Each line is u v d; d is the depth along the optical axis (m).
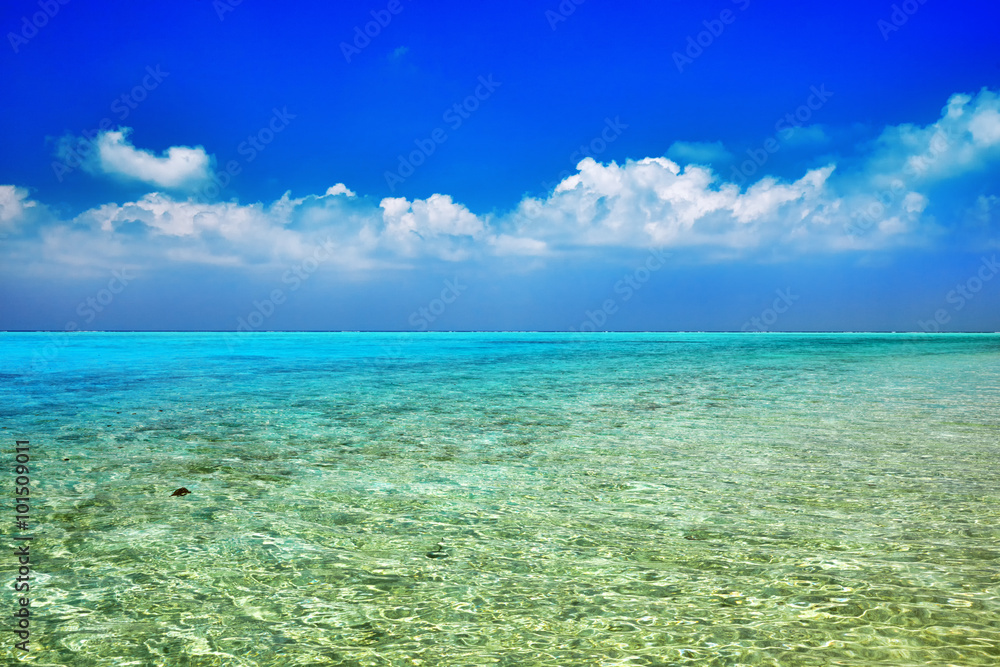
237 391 16.22
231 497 5.98
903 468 7.31
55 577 3.88
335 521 5.21
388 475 7.01
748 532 4.91
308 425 10.68
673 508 5.65
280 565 4.13
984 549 4.46
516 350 47.50
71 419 11.15
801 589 3.71
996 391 16.31
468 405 13.49
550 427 10.50
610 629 3.19
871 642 3.02
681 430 10.20
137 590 3.70
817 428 10.33
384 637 3.12
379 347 54.28
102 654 2.92
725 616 3.35
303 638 3.10
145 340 78.56
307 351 44.41
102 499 5.86
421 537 4.78
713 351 45.09
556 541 4.69
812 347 53.81
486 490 6.33
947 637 3.07
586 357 36.06
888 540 4.69
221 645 3.02
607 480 6.77
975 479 6.73
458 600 3.58
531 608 3.46
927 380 19.75
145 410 12.45
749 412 12.33
